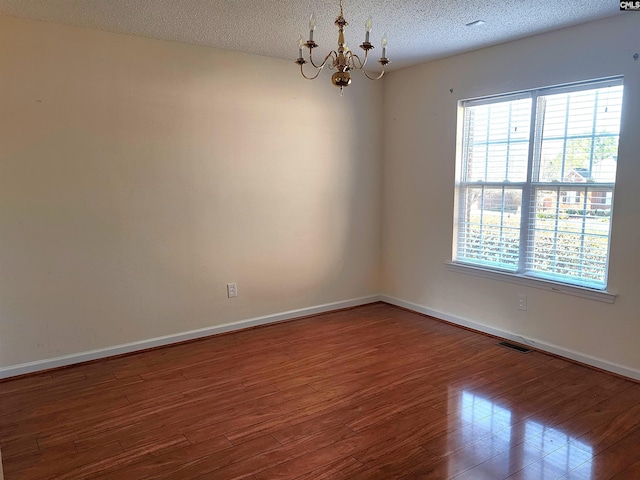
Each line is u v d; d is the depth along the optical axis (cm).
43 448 226
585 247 321
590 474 204
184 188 361
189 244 369
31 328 312
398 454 220
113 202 333
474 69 377
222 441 231
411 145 442
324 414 258
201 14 286
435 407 264
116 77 325
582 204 320
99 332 337
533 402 269
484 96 372
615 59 291
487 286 386
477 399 273
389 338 382
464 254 410
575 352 327
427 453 220
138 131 337
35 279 310
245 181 390
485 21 300
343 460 215
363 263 480
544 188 343
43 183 306
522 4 269
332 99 433
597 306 312
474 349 355
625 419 249
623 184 293
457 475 204
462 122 398
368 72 450
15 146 295
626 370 299
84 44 312
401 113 449
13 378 305
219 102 370
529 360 332
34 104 299
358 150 458
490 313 386
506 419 251
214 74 365
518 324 365
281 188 411
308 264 438
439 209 420
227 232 386
